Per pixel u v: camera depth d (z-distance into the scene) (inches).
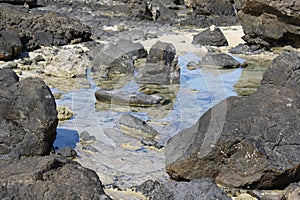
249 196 320.8
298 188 303.1
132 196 321.7
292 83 473.1
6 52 673.0
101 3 1211.2
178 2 1336.1
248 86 587.2
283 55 496.4
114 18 1063.6
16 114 369.4
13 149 358.0
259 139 335.0
